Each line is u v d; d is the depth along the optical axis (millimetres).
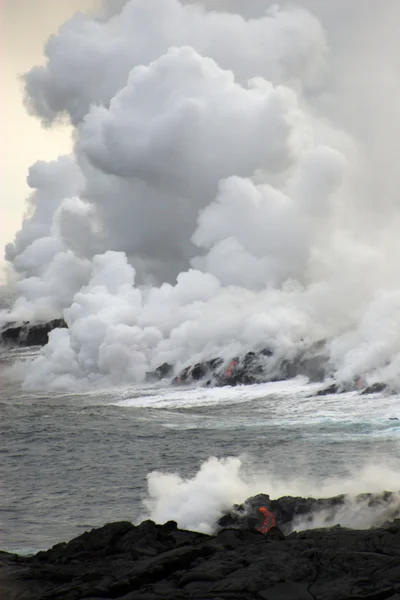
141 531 72375
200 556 65000
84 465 157875
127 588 60531
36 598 59531
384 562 61094
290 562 60844
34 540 104312
